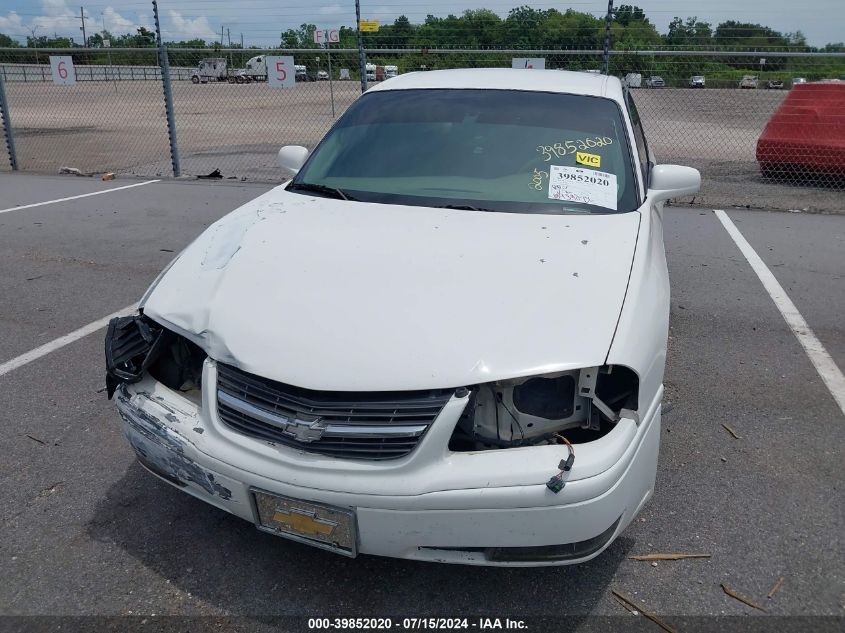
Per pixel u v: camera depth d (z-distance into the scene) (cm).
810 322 496
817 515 286
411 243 272
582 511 206
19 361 428
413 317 229
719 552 266
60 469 317
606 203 313
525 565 216
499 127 356
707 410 372
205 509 291
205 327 240
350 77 1955
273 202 328
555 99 375
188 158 1300
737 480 310
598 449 211
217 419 228
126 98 2897
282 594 246
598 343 221
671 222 797
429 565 261
